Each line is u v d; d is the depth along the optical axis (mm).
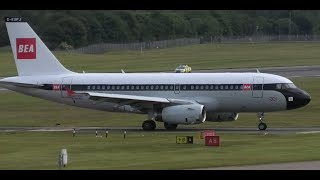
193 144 176625
